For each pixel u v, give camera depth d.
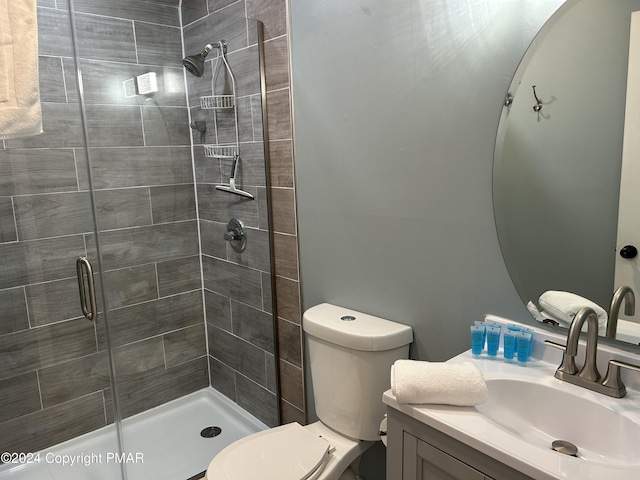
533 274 1.24
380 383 1.54
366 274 1.70
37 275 2.06
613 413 1.03
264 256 2.13
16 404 2.07
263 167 2.03
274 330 2.16
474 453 0.97
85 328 2.20
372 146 1.59
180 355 2.54
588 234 1.12
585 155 1.11
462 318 1.43
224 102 2.16
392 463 1.17
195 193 2.48
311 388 2.06
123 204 2.25
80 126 2.07
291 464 1.43
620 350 1.11
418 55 1.41
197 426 2.42
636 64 1.01
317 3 1.68
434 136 1.41
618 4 1.02
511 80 1.21
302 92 1.80
